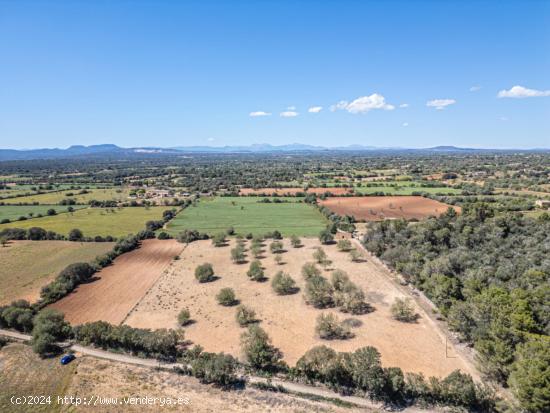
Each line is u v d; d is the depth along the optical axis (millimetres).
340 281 78375
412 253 88812
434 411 42250
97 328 57031
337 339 59125
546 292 55219
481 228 90438
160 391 46719
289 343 58250
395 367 47438
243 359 53562
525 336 47406
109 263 101562
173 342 55125
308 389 46625
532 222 89875
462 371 49469
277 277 80875
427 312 67750
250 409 43188
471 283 64750
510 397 43188
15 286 83625
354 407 43312
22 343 59281
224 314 69688
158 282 87250
